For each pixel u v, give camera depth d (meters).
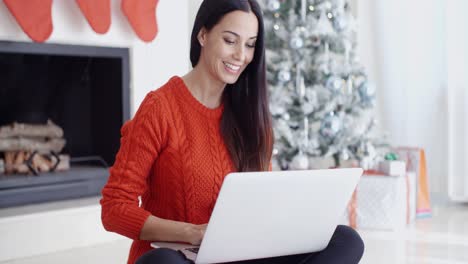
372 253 2.87
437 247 2.97
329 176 1.30
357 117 3.57
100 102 3.47
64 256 2.88
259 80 1.56
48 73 3.36
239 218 1.25
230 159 1.54
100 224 3.11
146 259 1.26
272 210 1.28
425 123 4.11
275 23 3.59
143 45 3.36
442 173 4.07
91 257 2.86
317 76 3.55
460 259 2.77
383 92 4.26
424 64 4.09
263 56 1.54
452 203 4.02
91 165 3.47
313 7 3.59
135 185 1.44
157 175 1.51
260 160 1.57
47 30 2.92
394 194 3.30
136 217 1.38
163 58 3.44
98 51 3.20
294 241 1.36
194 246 1.38
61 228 2.98
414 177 3.55
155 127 1.47
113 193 1.42
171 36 3.46
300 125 3.49
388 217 3.31
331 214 1.36
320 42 3.55
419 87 4.11
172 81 1.56
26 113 3.32
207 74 1.53
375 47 4.28
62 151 3.45
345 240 1.45
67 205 3.06
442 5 3.99
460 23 3.89
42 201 3.06
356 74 3.57
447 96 4.00
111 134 3.42
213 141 1.53
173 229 1.35
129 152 1.46
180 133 1.50
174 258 1.26
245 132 1.56
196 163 1.49
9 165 3.15
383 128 4.27
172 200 1.50
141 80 3.37
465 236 3.17
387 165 3.39
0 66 3.21
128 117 3.35
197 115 1.53
